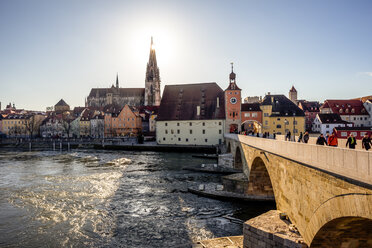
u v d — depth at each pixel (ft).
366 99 394.93
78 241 86.74
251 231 66.90
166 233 91.61
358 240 50.11
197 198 128.16
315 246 53.31
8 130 629.10
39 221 102.32
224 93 357.82
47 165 231.71
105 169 209.36
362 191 36.47
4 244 85.05
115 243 85.25
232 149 200.13
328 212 45.93
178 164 230.68
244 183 122.83
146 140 458.09
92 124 579.07
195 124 354.33
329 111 376.48
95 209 115.03
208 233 91.20
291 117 346.54
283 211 72.43
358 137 206.59
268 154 85.97
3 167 222.48
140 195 134.62
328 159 45.39
